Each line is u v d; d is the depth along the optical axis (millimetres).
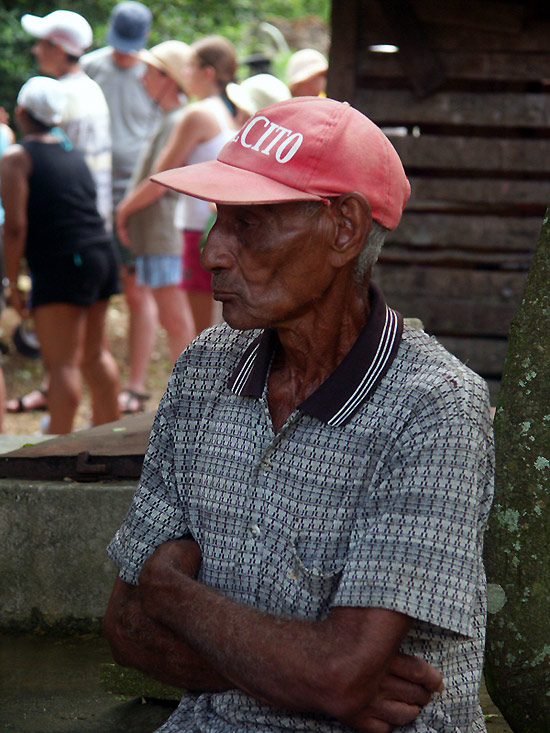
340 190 3277
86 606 6152
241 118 12852
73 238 11430
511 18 10578
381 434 3285
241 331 3762
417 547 3160
